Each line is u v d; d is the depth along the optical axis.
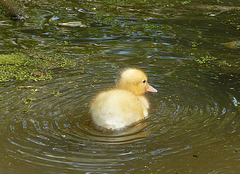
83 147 5.84
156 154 5.69
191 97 7.77
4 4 13.55
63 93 7.84
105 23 12.77
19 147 5.81
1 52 10.25
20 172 5.20
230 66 9.53
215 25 12.73
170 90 8.12
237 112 7.10
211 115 6.98
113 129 6.39
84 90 8.00
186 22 12.99
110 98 6.75
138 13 13.97
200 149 5.86
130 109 6.77
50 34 11.70
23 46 10.73
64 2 15.14
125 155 5.64
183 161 5.54
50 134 6.23
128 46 10.70
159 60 9.75
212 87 8.26
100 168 5.32
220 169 5.40
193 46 10.84
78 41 11.15
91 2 15.34
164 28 12.33
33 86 8.16
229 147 5.93
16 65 9.43
